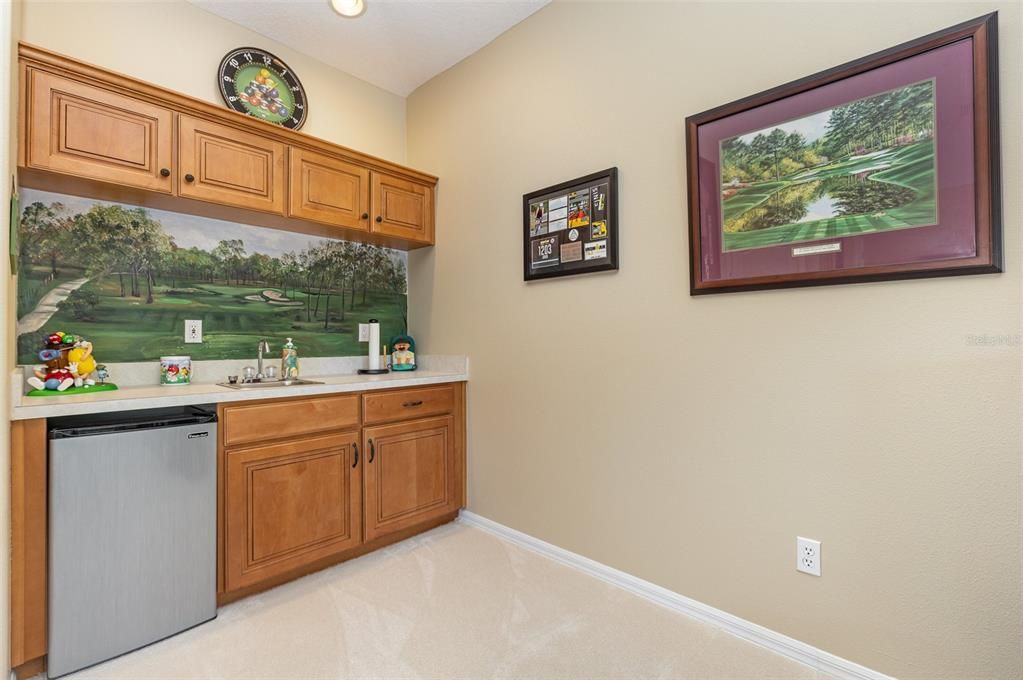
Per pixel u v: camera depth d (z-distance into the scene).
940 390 1.33
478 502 2.68
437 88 2.91
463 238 2.75
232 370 2.41
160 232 2.19
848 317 1.47
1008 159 1.23
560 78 2.26
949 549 1.32
